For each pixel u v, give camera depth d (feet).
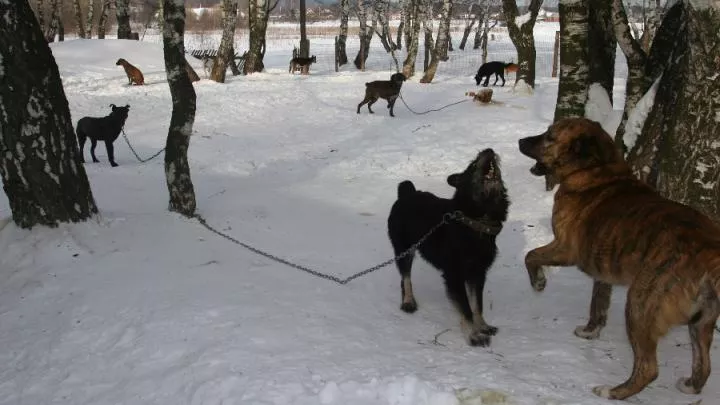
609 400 12.78
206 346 15.34
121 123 40.04
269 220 28.66
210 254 23.35
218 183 36.55
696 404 12.49
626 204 13.73
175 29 25.90
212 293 19.08
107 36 166.30
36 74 22.41
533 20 70.03
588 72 31.37
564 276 21.31
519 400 12.60
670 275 11.92
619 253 13.29
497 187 16.44
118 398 13.65
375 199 33.06
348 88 76.13
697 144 18.35
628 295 12.64
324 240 26.27
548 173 16.20
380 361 14.67
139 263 21.86
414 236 18.51
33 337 17.19
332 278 20.08
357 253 24.67
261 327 16.37
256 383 13.10
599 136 15.08
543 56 120.47
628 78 27.09
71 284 20.12
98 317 17.85
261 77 84.99
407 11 115.96
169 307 17.89
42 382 14.94
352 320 17.62
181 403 13.01
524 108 60.75
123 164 40.91
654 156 21.86
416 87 79.77
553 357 15.07
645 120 22.93
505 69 80.79
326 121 55.57
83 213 23.76
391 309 19.13
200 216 27.66
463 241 16.58
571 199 15.03
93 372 15.11
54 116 22.95
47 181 22.80
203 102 60.85
